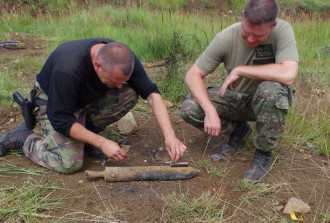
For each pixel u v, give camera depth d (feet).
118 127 12.58
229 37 10.26
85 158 11.15
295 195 9.96
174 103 14.87
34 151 10.63
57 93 9.41
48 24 27.66
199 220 8.95
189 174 10.20
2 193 9.48
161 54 20.25
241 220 9.09
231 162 11.12
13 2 34.14
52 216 8.96
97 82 9.74
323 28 29.68
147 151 11.62
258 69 9.78
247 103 10.85
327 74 17.93
